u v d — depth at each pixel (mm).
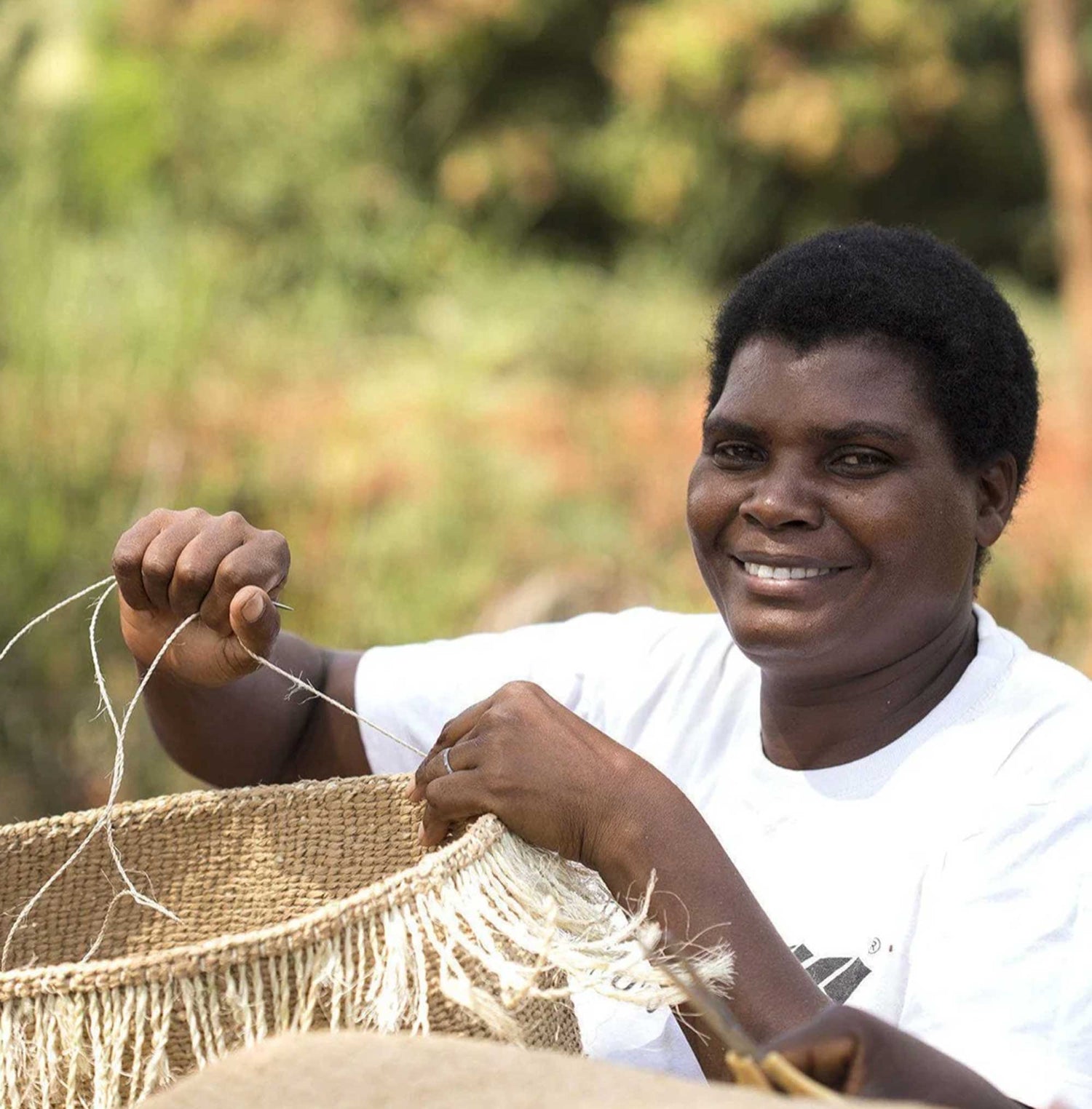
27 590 4121
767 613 1785
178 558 1788
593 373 8516
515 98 11953
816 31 11812
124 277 5863
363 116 10688
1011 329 1881
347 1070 1073
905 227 1955
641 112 11742
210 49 10578
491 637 2193
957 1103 1146
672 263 11336
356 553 5336
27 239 5062
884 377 1749
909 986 1679
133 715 4117
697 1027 1543
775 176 12117
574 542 5859
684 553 6004
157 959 1389
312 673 2160
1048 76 7344
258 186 9664
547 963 1476
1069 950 1626
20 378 4523
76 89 8867
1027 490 2098
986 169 12641
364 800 1802
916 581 1770
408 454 6227
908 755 1809
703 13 11547
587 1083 1034
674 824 1594
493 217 11664
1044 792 1721
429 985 1454
